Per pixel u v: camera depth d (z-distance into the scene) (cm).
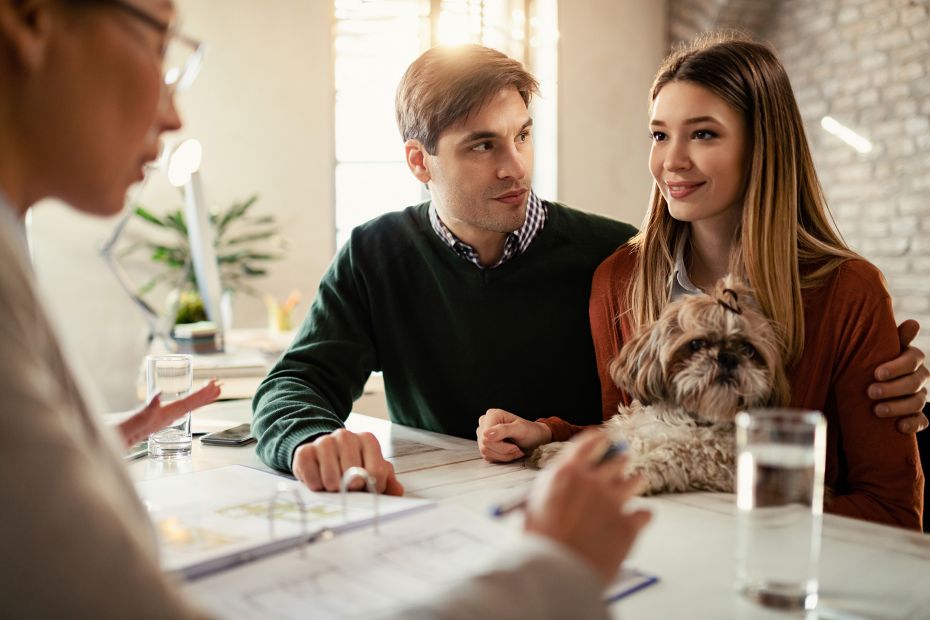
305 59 468
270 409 122
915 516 116
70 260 438
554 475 51
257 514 84
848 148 461
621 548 50
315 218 475
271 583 65
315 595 62
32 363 39
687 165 128
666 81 132
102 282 443
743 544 67
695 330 114
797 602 65
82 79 47
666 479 101
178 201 449
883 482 117
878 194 446
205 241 319
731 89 125
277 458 110
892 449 117
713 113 126
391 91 486
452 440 133
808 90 485
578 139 512
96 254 442
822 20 471
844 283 121
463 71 137
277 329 348
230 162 460
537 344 153
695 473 103
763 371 112
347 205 485
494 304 153
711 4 502
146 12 49
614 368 129
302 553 71
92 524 36
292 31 464
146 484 98
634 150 525
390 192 490
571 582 44
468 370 155
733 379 109
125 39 48
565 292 154
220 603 61
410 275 157
